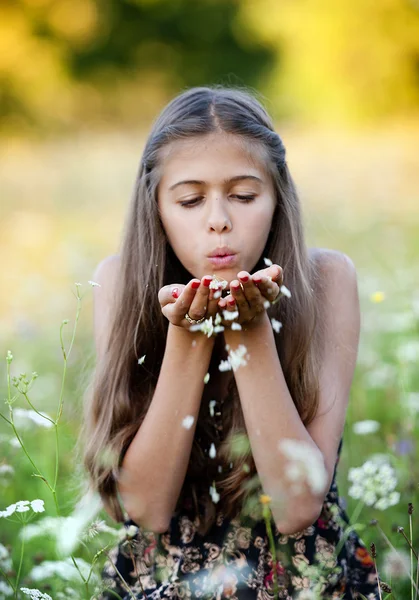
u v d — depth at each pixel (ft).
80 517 5.25
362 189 27.32
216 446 5.94
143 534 5.91
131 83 54.85
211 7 54.19
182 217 5.66
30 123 50.85
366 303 10.89
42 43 51.75
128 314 6.00
